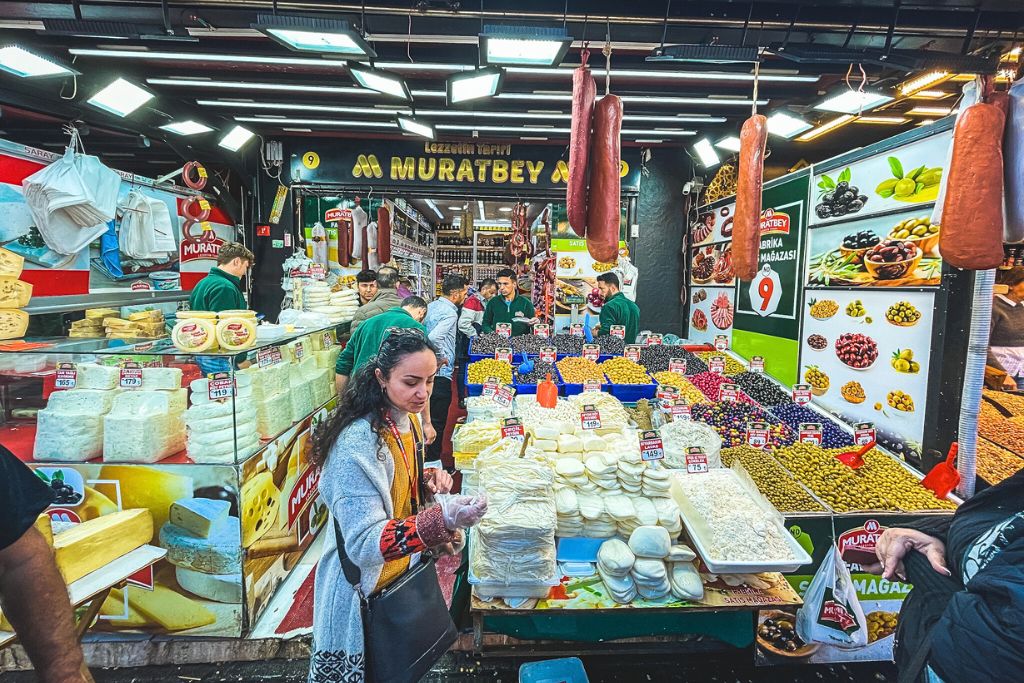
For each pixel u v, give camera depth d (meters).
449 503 1.35
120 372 2.25
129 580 2.24
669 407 3.06
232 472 2.20
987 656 0.97
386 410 1.50
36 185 3.68
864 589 2.18
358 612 1.41
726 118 4.88
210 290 3.68
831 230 3.45
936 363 2.59
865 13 2.66
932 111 4.61
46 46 3.38
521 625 1.99
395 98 4.56
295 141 6.26
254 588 2.34
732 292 5.33
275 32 2.31
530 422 2.82
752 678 2.14
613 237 2.35
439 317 4.33
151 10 2.86
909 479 2.44
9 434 2.34
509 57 2.52
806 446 2.77
